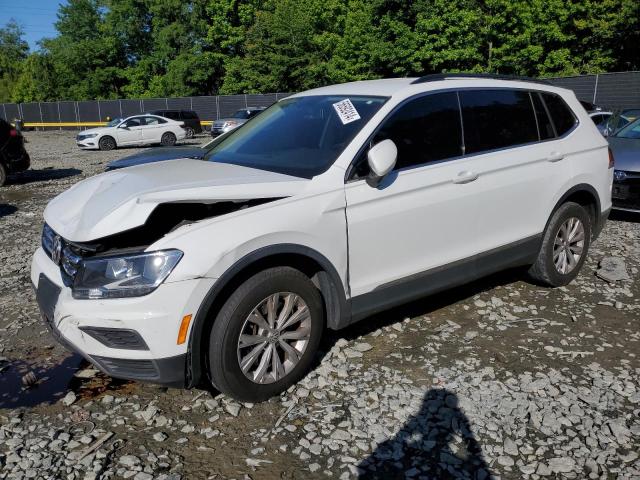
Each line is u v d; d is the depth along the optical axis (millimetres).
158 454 2881
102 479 2697
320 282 3555
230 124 28828
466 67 33188
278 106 4625
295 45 39500
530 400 3328
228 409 3242
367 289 3629
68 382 3602
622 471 2746
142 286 2873
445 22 32031
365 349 3914
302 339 3410
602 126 10250
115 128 24266
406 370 3662
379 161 3324
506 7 31109
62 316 3043
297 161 3688
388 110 3754
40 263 3492
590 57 32719
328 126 3852
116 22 53875
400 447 2918
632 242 6613
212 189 3145
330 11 38969
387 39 33281
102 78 53500
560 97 4945
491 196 4188
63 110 47812
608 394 3391
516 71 32969
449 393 3393
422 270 3895
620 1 30500
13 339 4227
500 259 4414
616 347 3996
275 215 3176
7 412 3270
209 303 2965
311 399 3348
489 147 4250
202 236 2965
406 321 4379
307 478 2705
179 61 46906
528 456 2855
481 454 2867
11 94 64562
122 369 3039
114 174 3809
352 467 2773
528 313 4551
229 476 2721
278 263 3312
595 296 4914
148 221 3295
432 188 3822
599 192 5090
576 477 2709
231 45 46750
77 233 3096
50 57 56906
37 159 19359
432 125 3955
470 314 4527
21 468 2771
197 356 3002
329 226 3363
